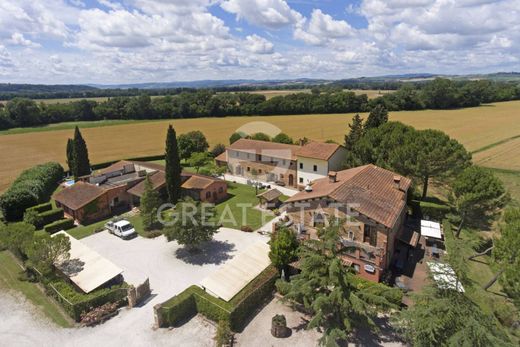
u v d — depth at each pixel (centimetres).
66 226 4444
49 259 3048
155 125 14012
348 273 2444
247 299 2625
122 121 14962
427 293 2125
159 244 3934
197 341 2414
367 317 2209
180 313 2617
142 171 5650
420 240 3903
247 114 16162
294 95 17488
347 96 15962
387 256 3144
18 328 2580
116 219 4469
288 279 3053
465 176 3831
